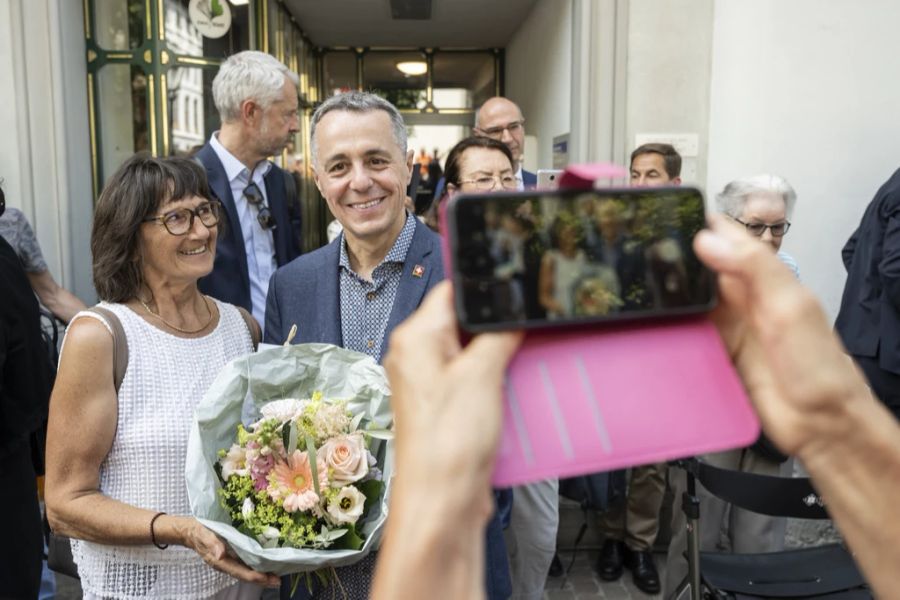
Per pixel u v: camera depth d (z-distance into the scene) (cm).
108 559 163
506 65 811
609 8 395
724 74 388
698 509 224
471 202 45
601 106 401
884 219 305
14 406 224
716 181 396
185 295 182
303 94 728
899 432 43
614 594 351
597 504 310
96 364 162
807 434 44
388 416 153
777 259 45
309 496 139
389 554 37
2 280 221
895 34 358
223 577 168
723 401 45
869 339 309
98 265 175
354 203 176
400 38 773
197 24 464
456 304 43
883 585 44
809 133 362
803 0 355
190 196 174
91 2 412
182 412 169
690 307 46
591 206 46
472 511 38
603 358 45
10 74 373
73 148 395
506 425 42
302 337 184
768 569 240
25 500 237
